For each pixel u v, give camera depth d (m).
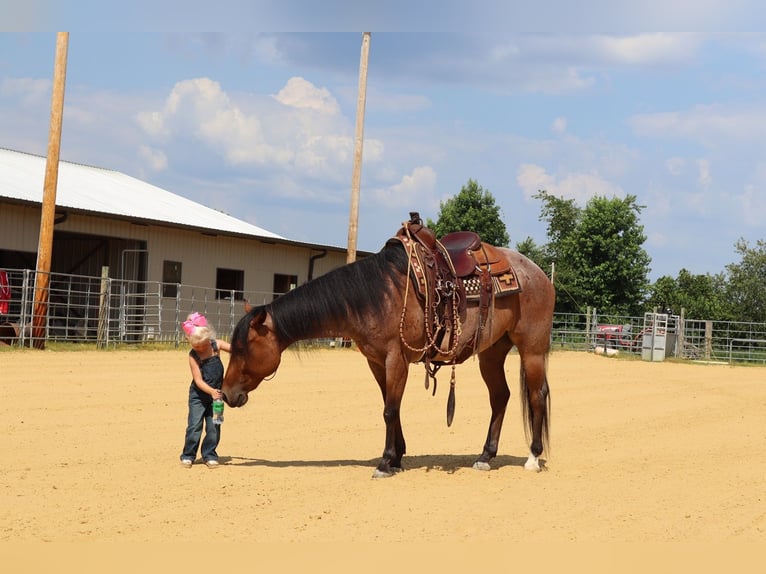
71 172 34.38
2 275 24.12
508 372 22.08
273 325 8.54
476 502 7.47
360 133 30.02
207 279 31.80
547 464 9.53
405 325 8.56
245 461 9.17
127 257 29.06
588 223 48.59
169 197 37.78
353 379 18.61
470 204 49.47
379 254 8.73
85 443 9.90
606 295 48.00
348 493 7.71
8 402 12.91
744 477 8.80
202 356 8.75
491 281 9.05
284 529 6.40
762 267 52.09
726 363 31.69
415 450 10.45
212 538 6.11
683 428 12.72
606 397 17.22
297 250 36.22
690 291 51.31
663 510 7.27
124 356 21.61
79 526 6.35
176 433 10.79
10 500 7.09
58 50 22.45
